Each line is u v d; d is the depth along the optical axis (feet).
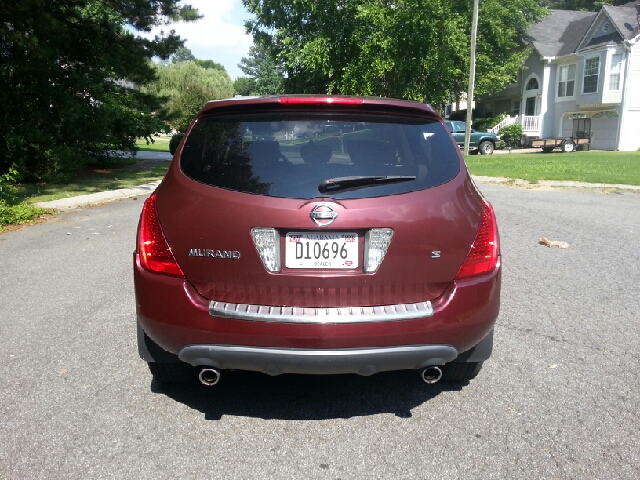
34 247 24.70
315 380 12.51
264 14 101.65
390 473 9.12
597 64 108.99
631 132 106.83
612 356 13.35
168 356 11.07
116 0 52.80
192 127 10.86
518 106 136.26
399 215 9.57
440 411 11.08
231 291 9.75
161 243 9.99
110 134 60.44
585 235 26.48
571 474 9.05
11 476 8.96
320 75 96.48
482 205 10.50
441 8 86.69
